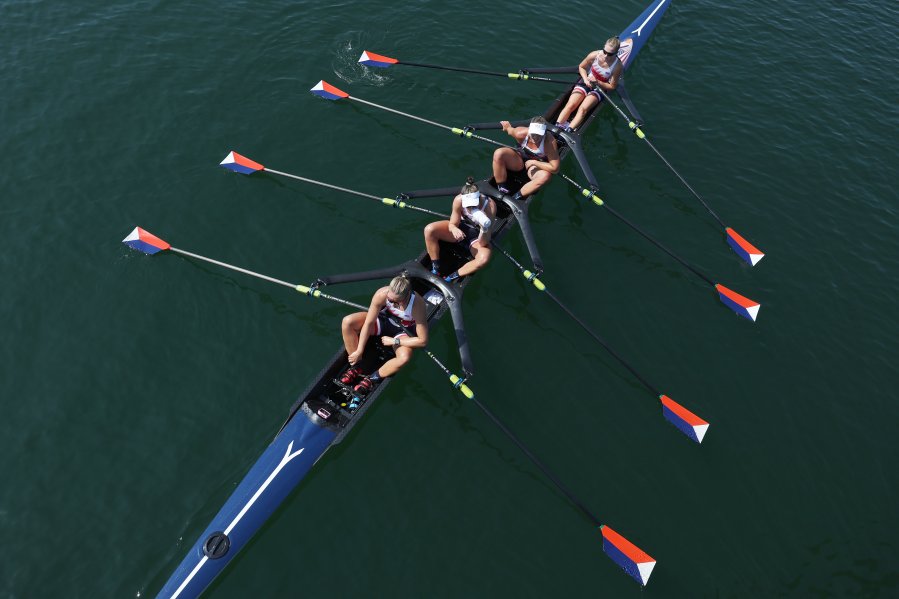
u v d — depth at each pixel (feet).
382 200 40.70
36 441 31.30
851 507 31.91
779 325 39.78
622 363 35.01
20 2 55.52
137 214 41.88
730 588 28.73
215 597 27.07
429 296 37.63
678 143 51.44
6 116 46.55
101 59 51.55
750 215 46.32
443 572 28.32
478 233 40.70
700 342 38.70
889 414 35.70
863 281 42.34
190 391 33.68
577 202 46.85
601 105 52.65
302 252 41.01
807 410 35.68
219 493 29.96
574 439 33.58
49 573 27.14
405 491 30.94
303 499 30.25
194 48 53.62
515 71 55.67
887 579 29.40
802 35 63.36
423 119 46.39
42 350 34.78
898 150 51.65
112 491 29.78
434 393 34.96
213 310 37.45
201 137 47.21
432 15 59.67
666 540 30.14
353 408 32.53
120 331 35.96
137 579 27.20
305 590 27.45
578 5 63.41
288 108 50.21
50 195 42.24
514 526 30.04
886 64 60.23
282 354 35.68
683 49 60.49
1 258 38.52
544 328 38.73
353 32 57.00
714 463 33.22
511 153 42.22
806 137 52.26
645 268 42.70
